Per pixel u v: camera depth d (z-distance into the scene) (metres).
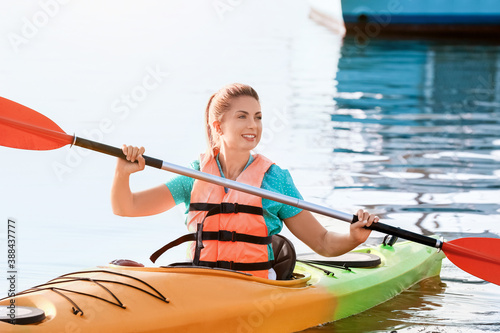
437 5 29.66
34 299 4.61
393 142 12.88
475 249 5.66
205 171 5.52
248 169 5.49
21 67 20.14
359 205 9.04
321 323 5.57
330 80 19.91
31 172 9.97
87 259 6.86
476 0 29.33
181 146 11.77
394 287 6.33
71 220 8.05
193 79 19.17
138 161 4.98
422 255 6.98
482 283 6.83
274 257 5.69
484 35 29.91
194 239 5.42
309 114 15.23
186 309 4.79
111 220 8.11
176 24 34.28
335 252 5.43
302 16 40.62
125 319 4.54
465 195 9.62
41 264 6.68
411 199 9.38
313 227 5.53
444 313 5.95
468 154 12.09
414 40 29.58
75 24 32.50
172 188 5.47
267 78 19.78
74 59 22.17
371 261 6.41
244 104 5.42
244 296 5.08
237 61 22.83
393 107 16.45
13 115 5.23
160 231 7.80
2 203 8.58
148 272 5.02
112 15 37.62
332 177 10.36
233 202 5.34
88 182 9.62
